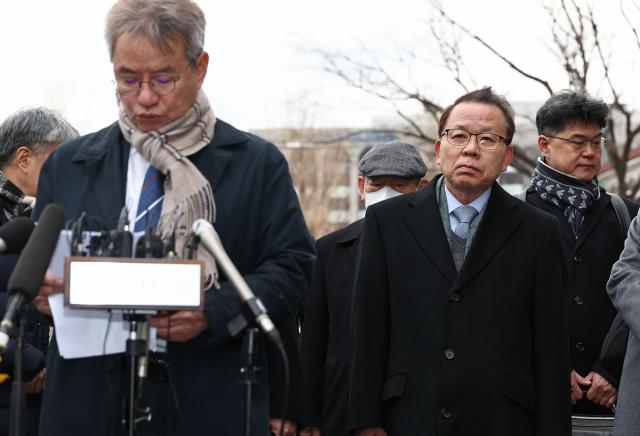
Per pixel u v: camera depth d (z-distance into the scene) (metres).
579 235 9.62
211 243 5.24
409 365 7.33
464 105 7.65
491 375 7.20
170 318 5.46
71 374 5.80
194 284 5.16
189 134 5.93
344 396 8.89
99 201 5.95
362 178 10.30
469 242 7.56
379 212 7.72
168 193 5.85
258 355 5.48
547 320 7.38
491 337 7.27
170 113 5.84
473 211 7.62
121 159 6.07
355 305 7.57
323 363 9.21
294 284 6.00
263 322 5.16
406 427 7.24
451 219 7.64
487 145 7.53
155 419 5.78
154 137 5.84
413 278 7.45
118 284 5.09
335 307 9.10
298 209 6.22
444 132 7.67
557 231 7.60
